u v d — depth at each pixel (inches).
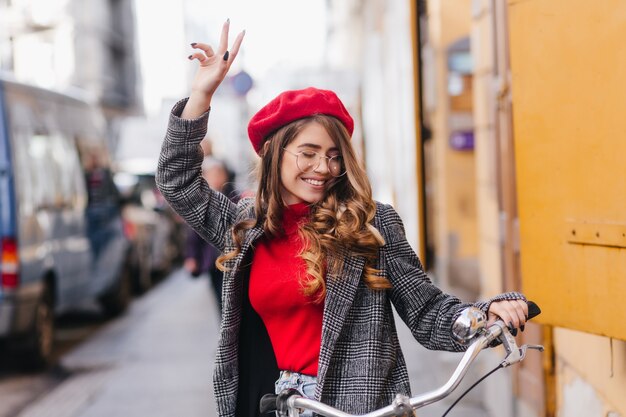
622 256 123.5
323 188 109.1
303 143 108.4
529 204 139.0
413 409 89.0
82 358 370.9
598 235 127.1
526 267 140.3
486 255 279.7
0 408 287.6
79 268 399.5
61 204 378.6
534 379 206.4
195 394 294.7
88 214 422.6
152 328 445.1
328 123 108.7
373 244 104.6
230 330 107.4
